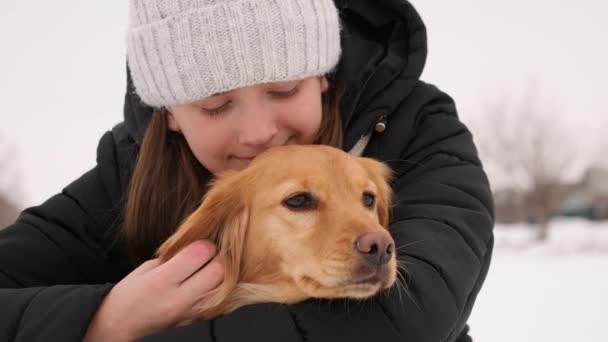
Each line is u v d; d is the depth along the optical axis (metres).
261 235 0.95
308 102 1.01
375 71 1.06
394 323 0.84
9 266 1.01
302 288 0.91
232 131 0.99
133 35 1.01
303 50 0.98
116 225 1.08
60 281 1.04
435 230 0.92
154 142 1.06
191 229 0.95
